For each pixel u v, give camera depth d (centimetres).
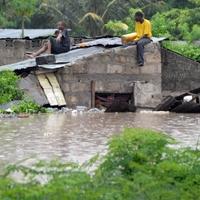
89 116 3200
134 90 3806
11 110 3316
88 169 1211
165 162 1139
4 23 7781
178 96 3875
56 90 3597
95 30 7919
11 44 5159
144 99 3828
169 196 1035
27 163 1695
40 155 1878
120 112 3506
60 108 3566
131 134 1193
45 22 8231
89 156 1852
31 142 2175
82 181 1016
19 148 2034
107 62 3750
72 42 4997
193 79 4031
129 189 1030
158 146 1189
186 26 7406
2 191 954
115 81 3778
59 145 2102
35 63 3728
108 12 7875
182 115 3331
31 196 951
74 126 2689
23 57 5122
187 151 1210
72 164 1125
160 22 6538
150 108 3838
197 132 2483
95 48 4016
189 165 1175
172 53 4000
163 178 1104
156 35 6394
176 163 1154
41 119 3014
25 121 2919
